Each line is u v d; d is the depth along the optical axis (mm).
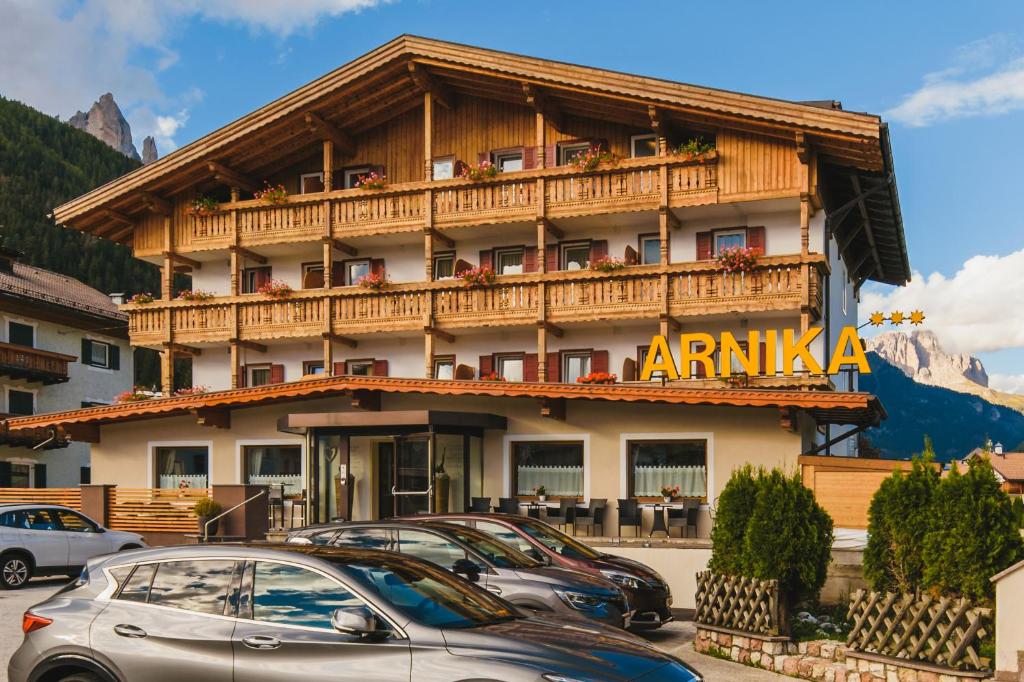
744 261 29141
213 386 36281
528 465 22906
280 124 33906
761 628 11492
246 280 36531
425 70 32625
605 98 30625
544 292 31219
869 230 35219
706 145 29859
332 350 34750
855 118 27531
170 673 6738
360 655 6344
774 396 20297
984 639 9633
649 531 21938
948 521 9711
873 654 10047
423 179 34125
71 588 7422
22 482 45469
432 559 11586
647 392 21172
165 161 34812
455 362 33375
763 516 11797
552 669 6066
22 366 43688
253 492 22672
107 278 80562
